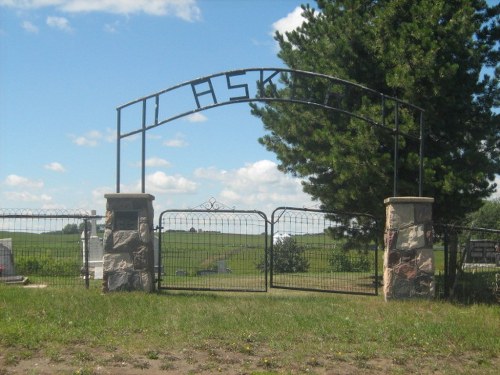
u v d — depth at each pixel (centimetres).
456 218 1589
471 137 1638
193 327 927
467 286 1373
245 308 1078
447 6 1525
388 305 1161
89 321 951
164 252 1438
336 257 1861
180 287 1362
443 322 1015
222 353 811
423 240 1246
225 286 1450
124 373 725
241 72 1320
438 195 1505
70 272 1903
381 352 840
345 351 838
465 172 1500
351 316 1036
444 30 1496
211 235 1396
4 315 977
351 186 1571
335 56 1638
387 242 1250
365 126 1494
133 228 1291
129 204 1295
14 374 709
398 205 1252
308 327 947
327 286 1523
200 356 796
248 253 1695
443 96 1498
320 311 1070
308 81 1661
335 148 1524
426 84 1509
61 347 811
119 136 1334
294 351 826
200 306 1089
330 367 773
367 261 2030
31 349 798
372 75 1623
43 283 1623
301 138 1725
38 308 1032
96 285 1508
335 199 1719
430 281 1243
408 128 1448
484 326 995
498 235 1734
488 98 1639
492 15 1709
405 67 1483
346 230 1798
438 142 1619
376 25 1576
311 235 1443
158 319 977
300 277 1661
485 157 1578
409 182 1544
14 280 1608
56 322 941
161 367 749
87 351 796
